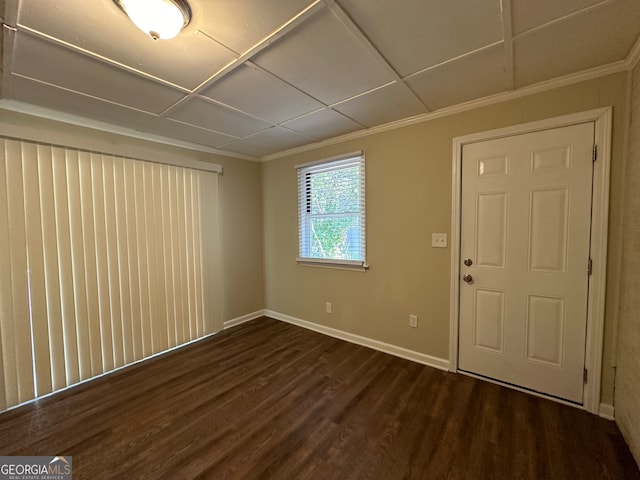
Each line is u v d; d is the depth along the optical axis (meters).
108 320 2.44
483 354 2.23
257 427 1.73
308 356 2.68
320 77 1.75
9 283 1.97
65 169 2.18
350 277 2.99
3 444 1.61
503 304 2.12
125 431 1.71
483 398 1.98
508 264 2.09
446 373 2.34
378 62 1.60
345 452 1.53
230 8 1.17
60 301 2.18
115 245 2.47
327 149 3.07
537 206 1.96
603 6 1.19
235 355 2.72
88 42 1.37
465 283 2.28
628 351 1.56
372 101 2.11
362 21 1.27
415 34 1.37
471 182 2.21
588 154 1.78
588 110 1.74
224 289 3.45
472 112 2.16
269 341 3.04
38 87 1.80
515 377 2.09
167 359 2.66
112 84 1.79
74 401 2.02
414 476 1.38
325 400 1.99
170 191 2.87
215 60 1.55
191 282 3.05
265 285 3.93
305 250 3.45
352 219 2.98
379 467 1.43
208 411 1.88
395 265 2.64
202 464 1.46
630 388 1.52
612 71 1.67
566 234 1.87
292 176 3.47
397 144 2.55
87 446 1.59
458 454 1.50
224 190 3.44
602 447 1.53
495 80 1.82
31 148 2.03
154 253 2.74
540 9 1.21
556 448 1.53
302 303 3.48
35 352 2.07
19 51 1.43
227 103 2.09
